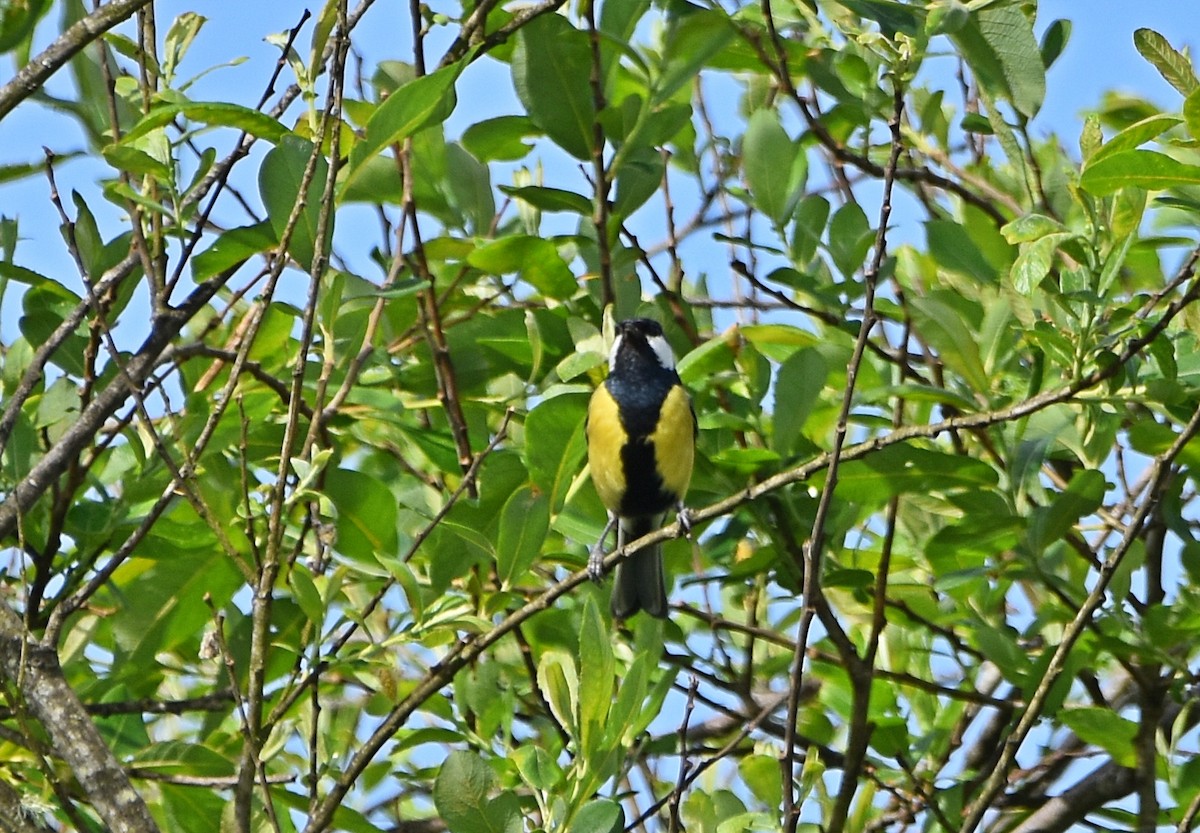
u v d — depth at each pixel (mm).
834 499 9680
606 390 10336
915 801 10086
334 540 7926
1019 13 9430
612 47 9797
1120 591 8992
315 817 7059
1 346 10023
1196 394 8008
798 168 10438
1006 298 9148
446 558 8211
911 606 10672
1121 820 9672
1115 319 8117
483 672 8875
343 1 6695
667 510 10648
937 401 9477
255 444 9570
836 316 10234
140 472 8500
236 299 8641
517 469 8773
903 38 7156
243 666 8828
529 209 11422
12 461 8656
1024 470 9141
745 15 10281
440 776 6816
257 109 8016
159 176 7621
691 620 11484
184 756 8328
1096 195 7375
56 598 8352
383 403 9352
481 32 9148
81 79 8914
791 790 6707
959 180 11719
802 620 6867
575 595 10703
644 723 7727
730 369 10500
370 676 9812
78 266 7238
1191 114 6902
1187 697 9484
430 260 10367
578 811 6754
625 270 10641
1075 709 8812
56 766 8031
